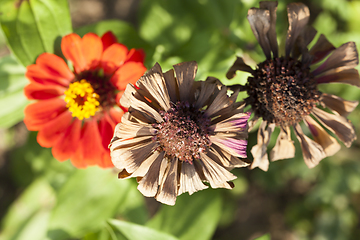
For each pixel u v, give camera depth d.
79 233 0.32
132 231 0.32
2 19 0.28
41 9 0.29
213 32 0.34
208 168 0.26
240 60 0.27
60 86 0.28
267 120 0.28
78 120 0.29
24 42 0.29
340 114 0.28
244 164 0.25
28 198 0.39
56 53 0.29
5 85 0.31
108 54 0.27
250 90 0.28
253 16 0.27
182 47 0.34
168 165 0.26
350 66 0.27
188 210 0.33
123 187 0.33
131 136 0.25
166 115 0.25
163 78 0.25
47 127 0.28
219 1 0.34
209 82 0.25
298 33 0.28
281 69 0.27
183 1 0.36
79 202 0.33
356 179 0.39
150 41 0.37
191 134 0.25
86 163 0.28
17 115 0.31
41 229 0.39
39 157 0.39
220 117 0.26
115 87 0.28
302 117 0.28
